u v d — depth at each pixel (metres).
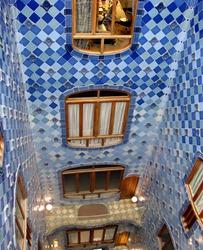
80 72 8.35
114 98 9.11
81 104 9.09
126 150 10.81
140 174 11.97
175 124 8.98
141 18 7.56
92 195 12.44
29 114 9.06
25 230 7.02
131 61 8.36
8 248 5.18
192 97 7.87
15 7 7.02
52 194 12.03
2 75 5.74
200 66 7.38
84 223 12.36
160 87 9.09
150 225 11.62
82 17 7.35
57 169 10.95
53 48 7.79
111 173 11.84
